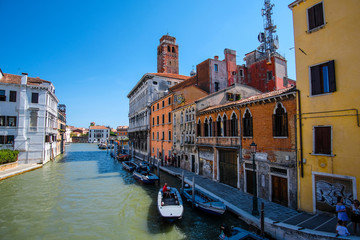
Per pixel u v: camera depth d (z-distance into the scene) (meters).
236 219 11.29
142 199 16.02
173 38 57.97
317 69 10.56
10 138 30.05
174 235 10.45
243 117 14.97
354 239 7.05
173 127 27.19
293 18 11.77
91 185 20.36
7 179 22.69
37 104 31.23
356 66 9.24
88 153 57.12
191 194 14.69
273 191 12.65
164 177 22.33
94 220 12.37
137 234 10.66
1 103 29.47
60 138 52.19
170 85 39.91
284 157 11.84
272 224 9.29
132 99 52.53
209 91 27.84
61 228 11.41
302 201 10.81
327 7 10.34
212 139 18.53
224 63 29.27
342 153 9.45
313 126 10.51
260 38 28.86
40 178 23.39
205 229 10.91
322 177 10.09
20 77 33.25
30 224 11.91
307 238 7.92
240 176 15.20
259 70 27.80
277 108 12.45
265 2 29.16
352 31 9.45
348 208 9.16
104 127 136.12
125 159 38.72
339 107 9.64
